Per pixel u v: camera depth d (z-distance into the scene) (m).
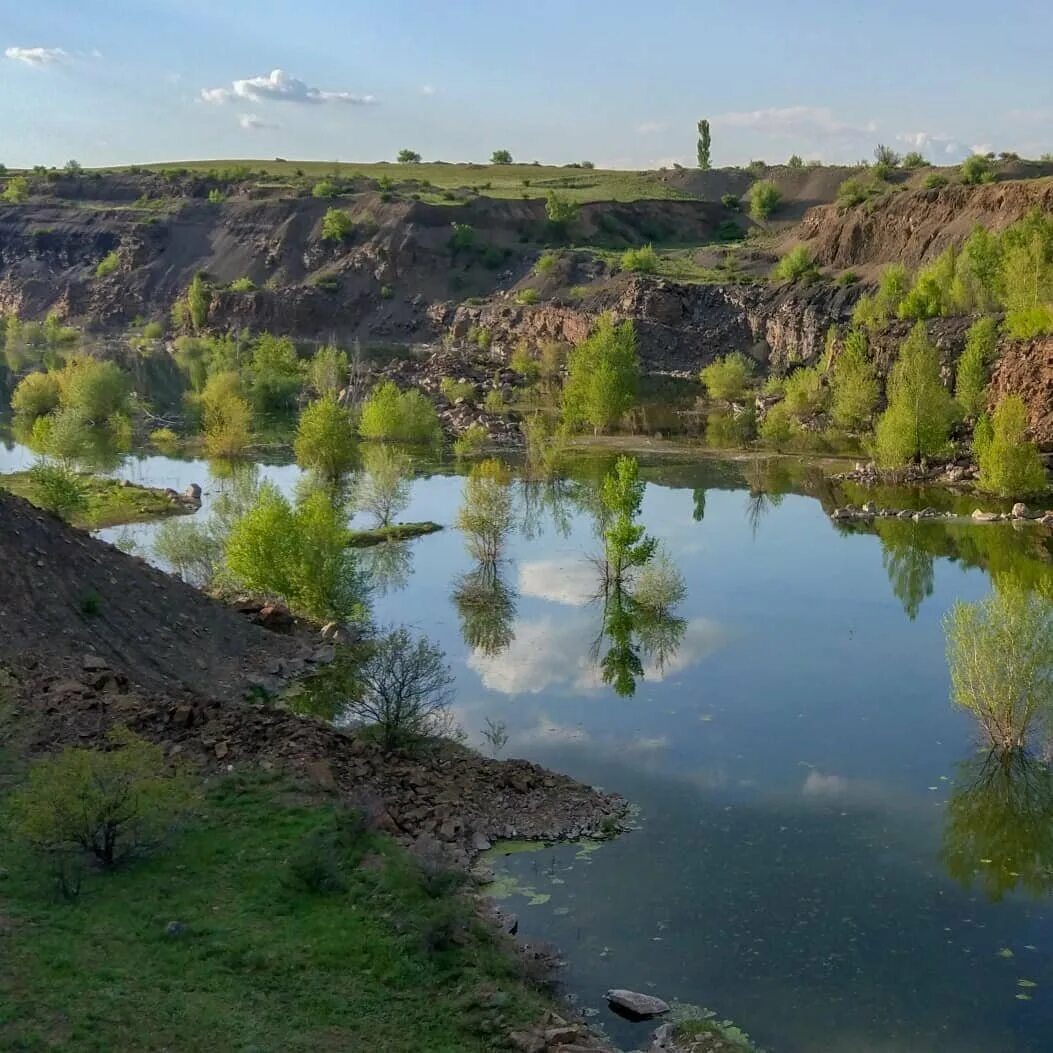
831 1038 18.11
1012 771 29.56
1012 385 74.94
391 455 77.75
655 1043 17.67
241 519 45.78
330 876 20.23
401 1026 16.44
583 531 61.41
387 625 43.47
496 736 31.83
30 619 31.22
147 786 20.16
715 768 29.70
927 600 46.78
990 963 20.45
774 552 56.09
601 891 22.84
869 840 25.48
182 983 16.38
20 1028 14.54
